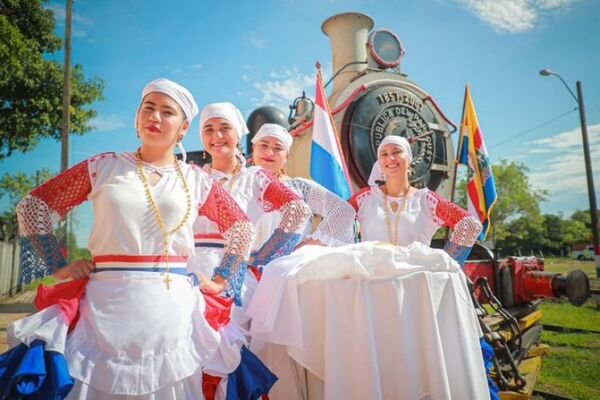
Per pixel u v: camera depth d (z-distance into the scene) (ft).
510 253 188.44
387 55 24.16
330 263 6.70
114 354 4.95
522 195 147.54
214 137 8.55
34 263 5.49
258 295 6.98
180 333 5.35
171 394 5.11
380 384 6.49
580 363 18.01
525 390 10.52
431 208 10.21
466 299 7.69
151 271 5.42
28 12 46.44
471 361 7.22
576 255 175.94
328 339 6.48
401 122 22.53
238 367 5.94
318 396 7.05
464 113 21.49
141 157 6.02
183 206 5.79
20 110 47.42
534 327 16.40
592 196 51.98
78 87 49.39
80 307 5.26
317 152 14.75
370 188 11.16
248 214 8.12
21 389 4.37
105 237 5.40
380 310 6.77
